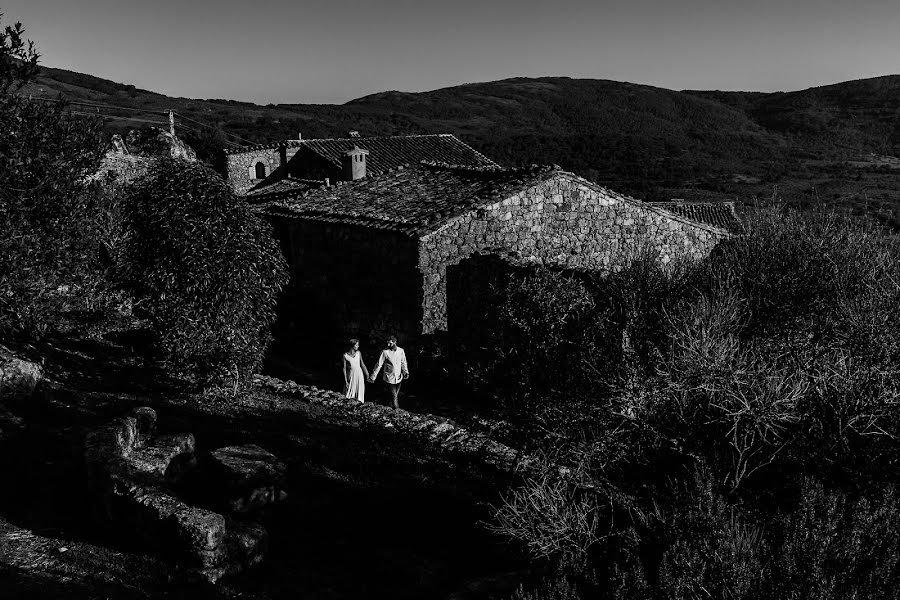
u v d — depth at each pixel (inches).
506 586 243.8
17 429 344.5
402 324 624.7
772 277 338.6
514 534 235.6
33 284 389.7
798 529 188.1
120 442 308.0
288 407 463.5
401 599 254.7
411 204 689.6
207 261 429.7
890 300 271.4
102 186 454.3
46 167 374.3
